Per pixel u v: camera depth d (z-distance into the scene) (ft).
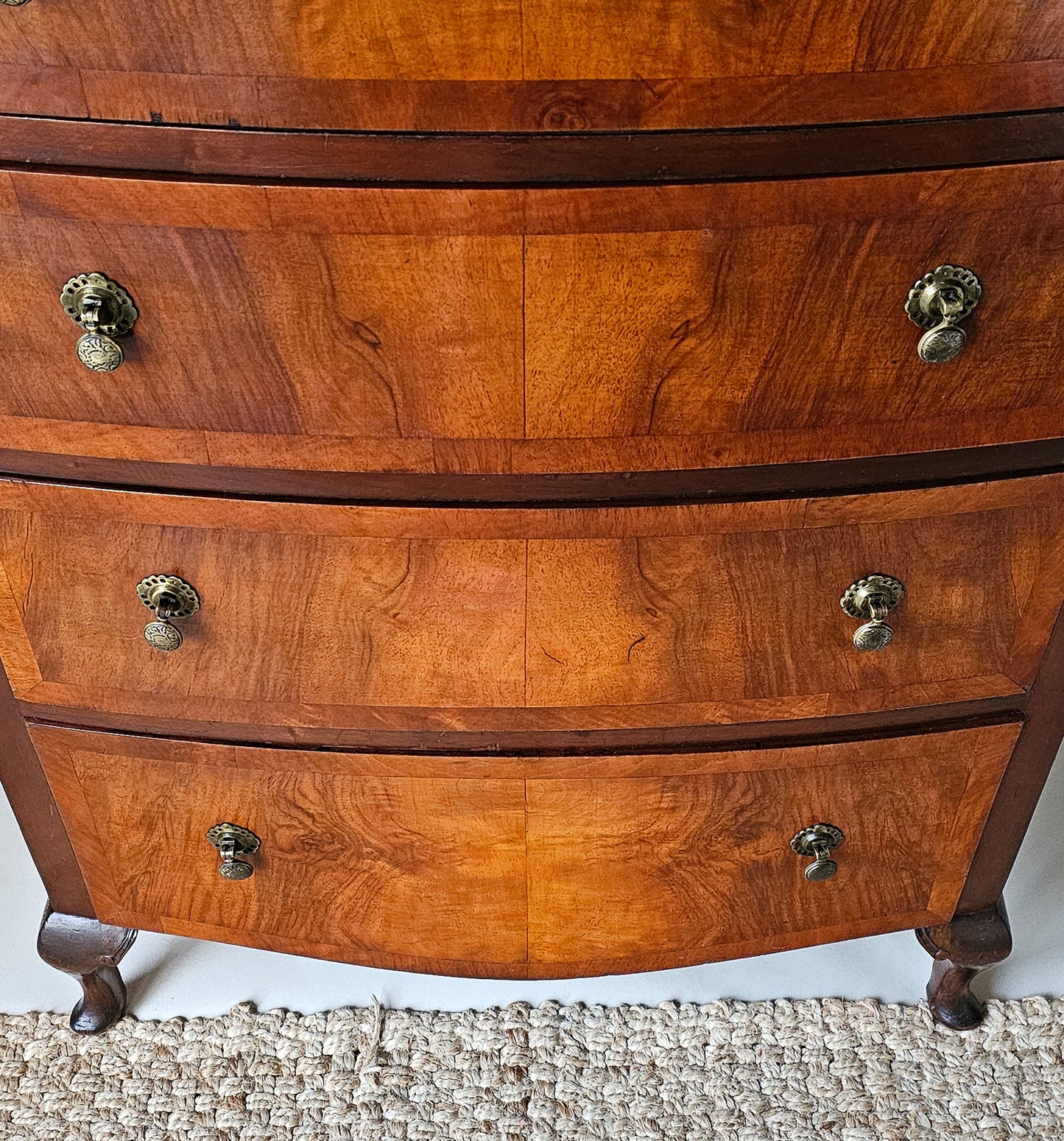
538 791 2.68
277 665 2.53
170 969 3.58
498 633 2.45
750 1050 3.36
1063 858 3.89
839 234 1.95
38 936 3.35
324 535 2.33
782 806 2.75
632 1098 3.26
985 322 2.08
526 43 1.76
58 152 1.92
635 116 1.84
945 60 1.81
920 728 2.66
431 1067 3.33
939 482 2.30
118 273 2.02
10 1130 3.18
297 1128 3.20
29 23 1.79
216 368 2.13
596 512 2.26
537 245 1.94
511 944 2.99
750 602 2.42
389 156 1.88
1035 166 1.89
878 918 3.05
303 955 3.12
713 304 2.02
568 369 2.09
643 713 2.57
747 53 1.78
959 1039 3.37
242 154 1.89
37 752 2.77
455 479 2.25
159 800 2.81
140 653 2.56
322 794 2.73
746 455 2.22
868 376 2.13
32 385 2.18
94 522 2.37
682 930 2.97
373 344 2.07
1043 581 2.46
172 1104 3.25
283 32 1.77
